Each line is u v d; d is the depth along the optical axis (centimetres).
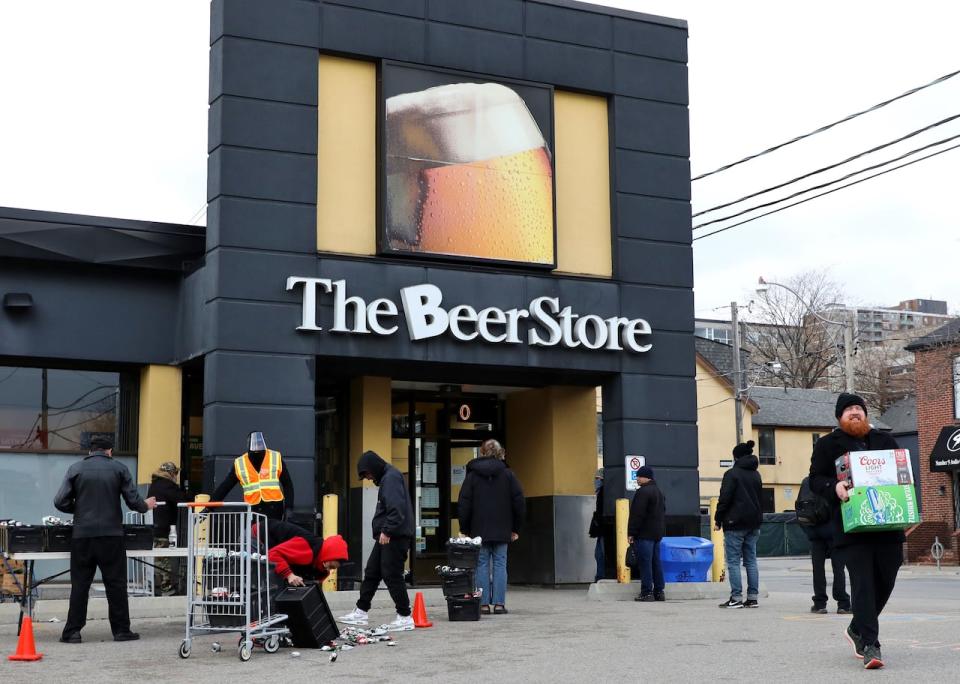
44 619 1371
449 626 1253
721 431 5547
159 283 1736
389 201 1689
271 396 1588
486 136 1767
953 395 3694
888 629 1142
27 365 1698
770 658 944
